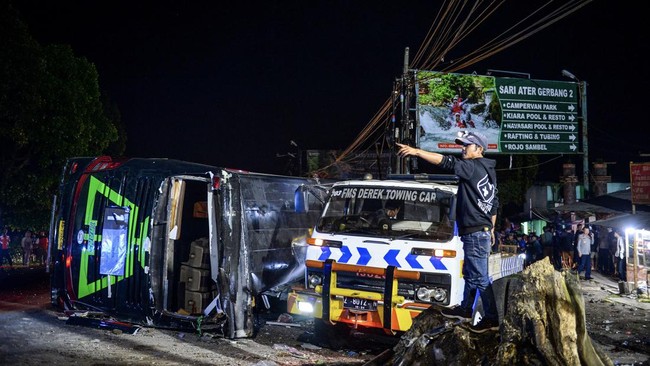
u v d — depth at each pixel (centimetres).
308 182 1221
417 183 916
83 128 2528
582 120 2986
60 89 2439
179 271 1006
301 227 1141
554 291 484
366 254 832
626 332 1112
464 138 620
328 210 919
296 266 1102
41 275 2002
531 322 477
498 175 4006
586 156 2978
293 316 1087
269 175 1105
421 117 2764
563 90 2988
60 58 2502
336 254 848
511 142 2902
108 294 979
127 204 973
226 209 919
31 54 2205
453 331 533
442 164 604
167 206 957
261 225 1011
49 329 925
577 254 2119
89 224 1008
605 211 2533
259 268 981
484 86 2862
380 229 870
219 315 920
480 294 593
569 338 470
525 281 496
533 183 4266
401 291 816
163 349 831
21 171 2436
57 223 1049
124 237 969
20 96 2206
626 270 1773
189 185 1035
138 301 951
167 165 991
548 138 2966
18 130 2238
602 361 504
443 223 855
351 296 827
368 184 921
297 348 880
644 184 1936
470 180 602
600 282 1984
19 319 990
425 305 795
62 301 1038
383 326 812
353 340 939
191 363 763
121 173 995
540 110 2950
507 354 478
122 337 894
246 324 924
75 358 764
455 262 809
